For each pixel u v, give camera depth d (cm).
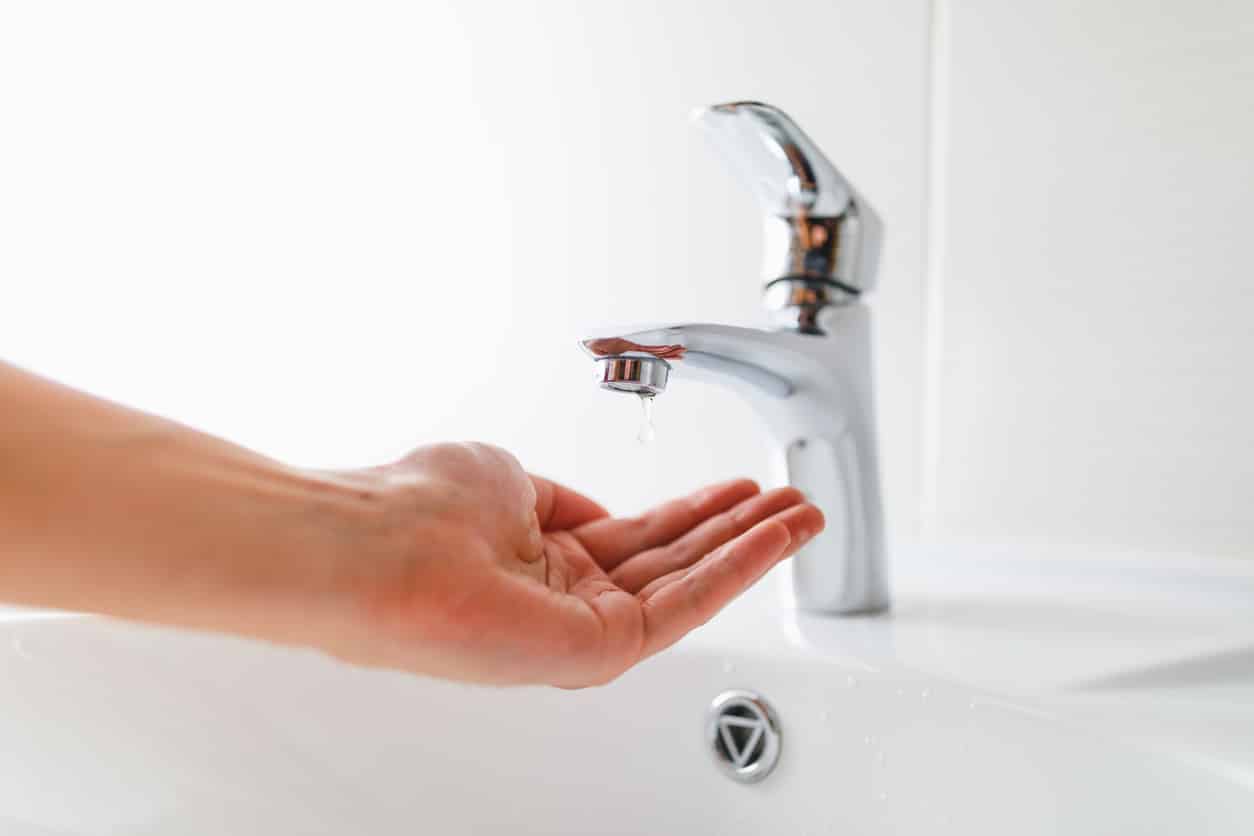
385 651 32
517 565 38
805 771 45
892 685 44
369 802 48
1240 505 56
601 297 73
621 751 48
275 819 47
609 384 40
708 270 70
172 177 82
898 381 65
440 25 77
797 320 49
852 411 51
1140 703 40
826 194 47
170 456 29
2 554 26
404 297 78
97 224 83
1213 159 56
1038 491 61
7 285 84
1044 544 61
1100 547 59
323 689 49
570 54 74
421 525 32
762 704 46
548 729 49
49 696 46
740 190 69
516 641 32
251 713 48
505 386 76
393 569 30
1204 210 56
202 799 46
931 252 63
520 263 75
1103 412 59
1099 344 59
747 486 49
